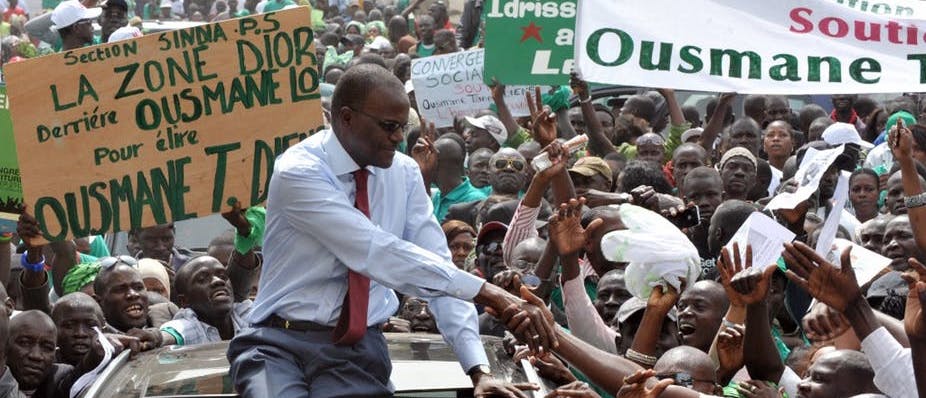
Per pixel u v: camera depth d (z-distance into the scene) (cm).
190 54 621
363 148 423
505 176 832
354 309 421
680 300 577
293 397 414
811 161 677
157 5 2472
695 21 827
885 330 474
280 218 429
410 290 417
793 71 823
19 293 750
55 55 616
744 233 566
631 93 1337
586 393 452
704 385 507
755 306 516
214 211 623
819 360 509
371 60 1366
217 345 500
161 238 846
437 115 1176
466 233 791
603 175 800
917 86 814
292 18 623
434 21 1750
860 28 820
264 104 624
